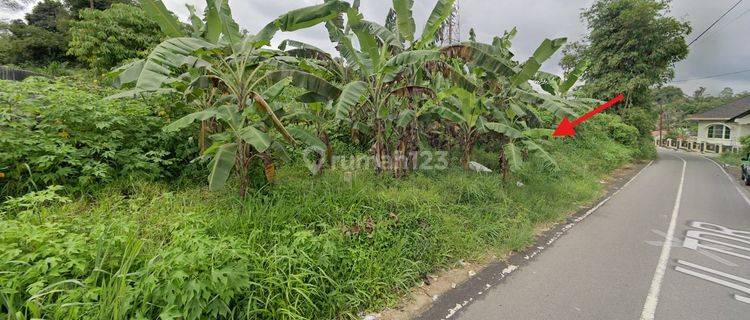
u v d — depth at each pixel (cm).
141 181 404
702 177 1214
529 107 773
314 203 398
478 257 412
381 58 530
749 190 1001
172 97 501
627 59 1800
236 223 330
